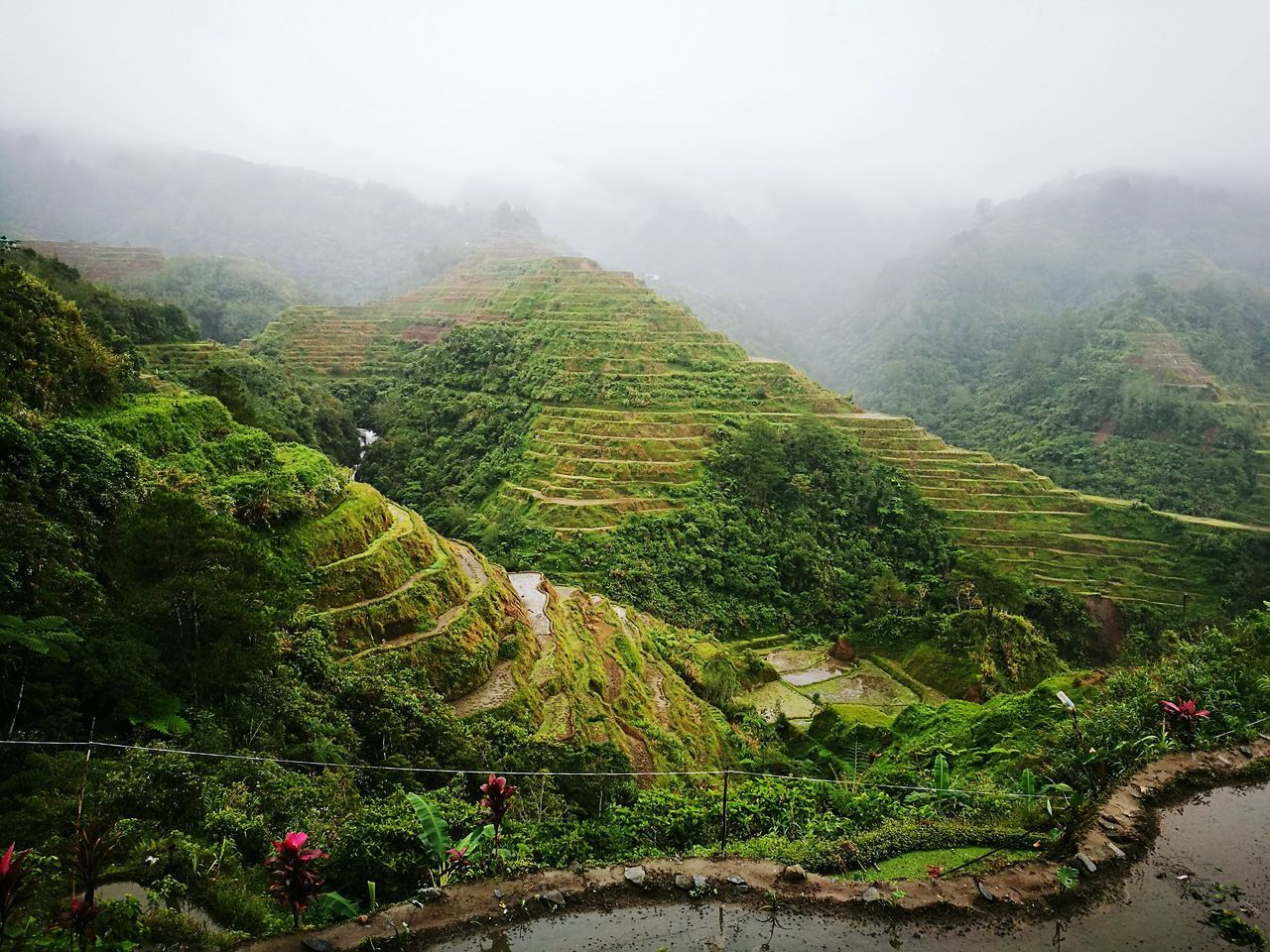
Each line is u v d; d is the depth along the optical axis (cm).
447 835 997
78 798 1083
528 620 3519
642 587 5303
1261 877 879
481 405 8162
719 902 851
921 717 2452
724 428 7038
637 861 929
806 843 1046
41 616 1456
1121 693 1614
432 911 817
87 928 730
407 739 1958
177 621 1652
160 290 11888
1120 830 957
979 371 15312
